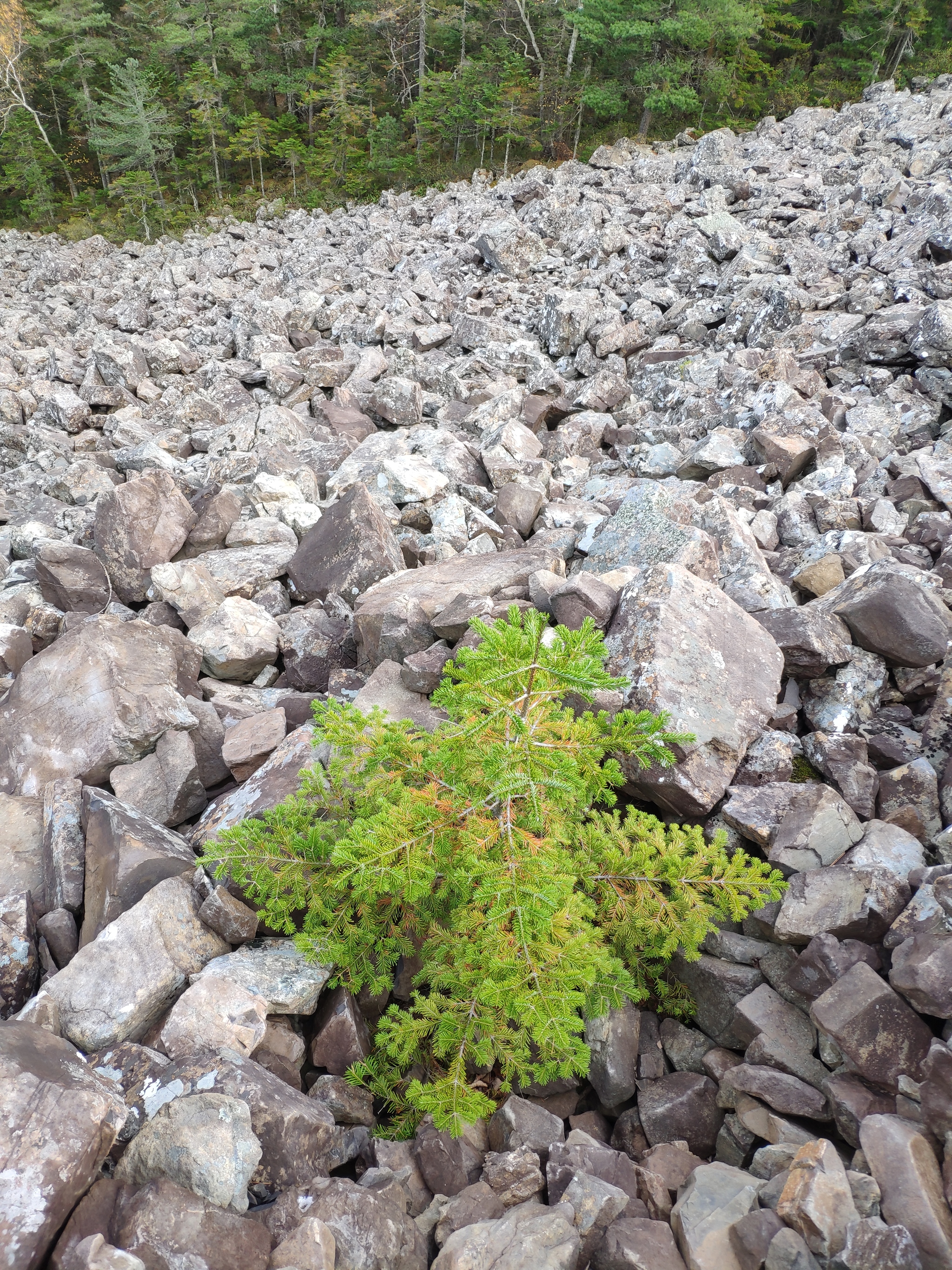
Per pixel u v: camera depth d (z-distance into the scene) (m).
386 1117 3.58
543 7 38.12
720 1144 3.30
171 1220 2.52
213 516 8.23
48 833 4.41
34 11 54.41
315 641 6.48
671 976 3.91
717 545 6.11
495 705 2.99
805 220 17.30
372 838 3.05
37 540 8.90
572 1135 3.24
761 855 4.13
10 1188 2.41
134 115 47.16
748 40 39.66
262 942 3.82
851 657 4.94
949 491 7.09
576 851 3.63
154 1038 3.46
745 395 10.74
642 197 22.06
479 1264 2.60
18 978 3.73
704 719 4.21
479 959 3.02
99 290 25.97
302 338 18.34
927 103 23.70
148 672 5.29
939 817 3.97
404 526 8.28
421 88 41.12
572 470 10.53
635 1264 2.62
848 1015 3.03
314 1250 2.54
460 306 17.41
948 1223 2.50
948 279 11.88
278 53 52.78
